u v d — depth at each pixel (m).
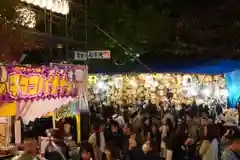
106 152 9.50
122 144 11.17
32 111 8.26
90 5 24.91
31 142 6.95
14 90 7.35
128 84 20.44
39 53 11.27
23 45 9.63
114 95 20.55
